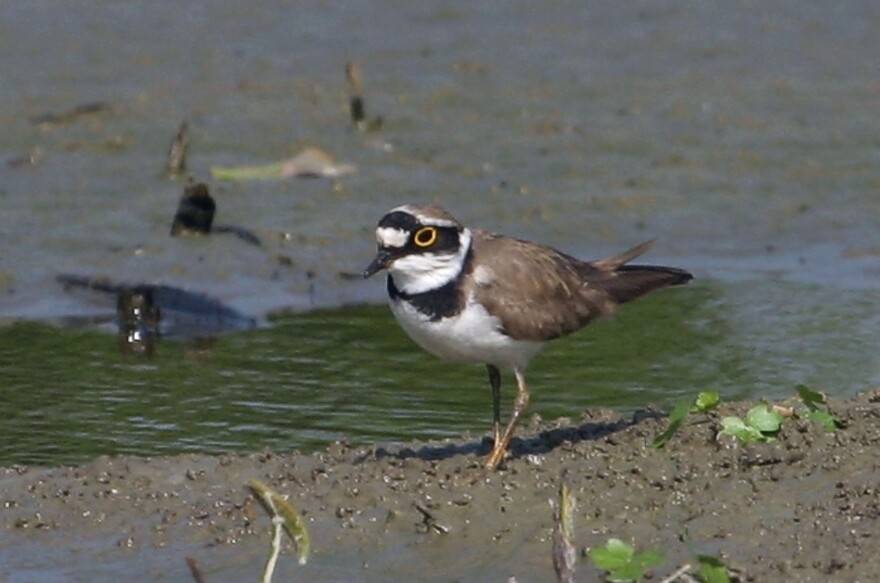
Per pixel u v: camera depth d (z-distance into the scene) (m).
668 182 18.62
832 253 17.39
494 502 11.17
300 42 22.47
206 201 17.14
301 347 15.18
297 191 18.19
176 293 16.27
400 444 12.48
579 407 13.41
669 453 11.50
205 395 13.95
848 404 12.14
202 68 21.50
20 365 14.78
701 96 20.95
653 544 10.56
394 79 21.31
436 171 18.69
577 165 18.92
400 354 14.97
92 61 21.56
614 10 23.81
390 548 10.86
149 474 11.96
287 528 9.71
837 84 21.39
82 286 16.42
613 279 11.96
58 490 11.75
